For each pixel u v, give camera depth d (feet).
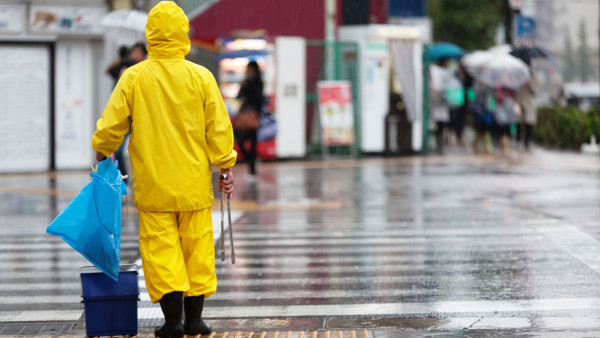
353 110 144.56
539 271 53.78
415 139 150.20
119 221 37.96
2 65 124.98
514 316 42.45
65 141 127.95
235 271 55.93
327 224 76.23
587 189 99.76
